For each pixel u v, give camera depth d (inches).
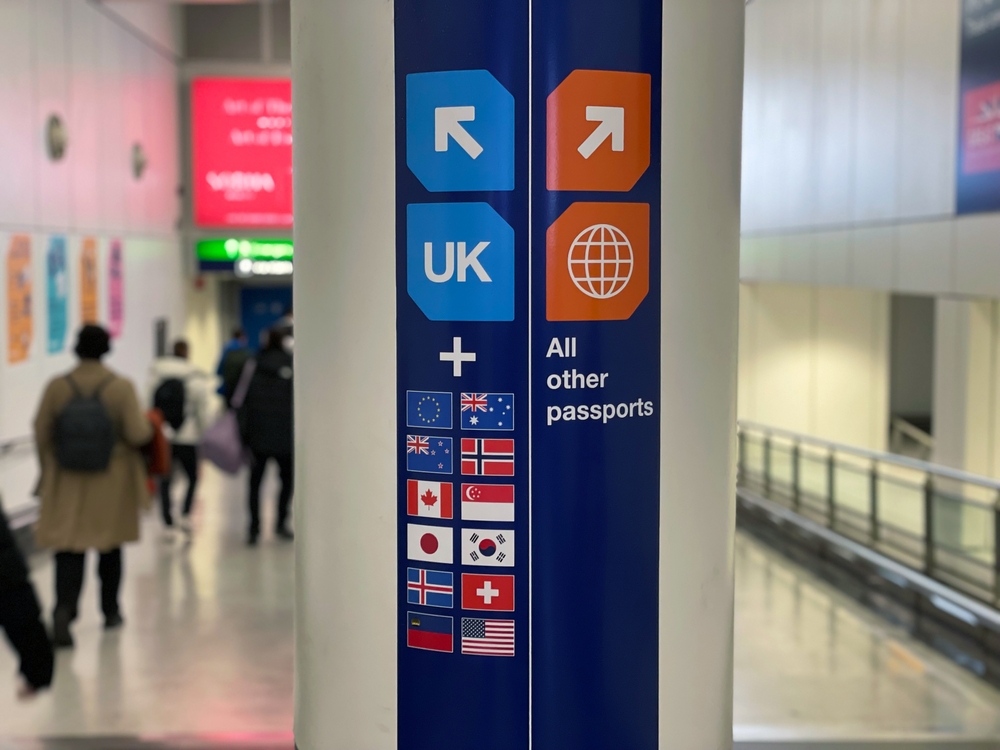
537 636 82.4
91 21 483.8
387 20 80.7
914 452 895.7
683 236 83.8
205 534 394.9
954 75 383.9
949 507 308.7
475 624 82.7
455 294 80.8
